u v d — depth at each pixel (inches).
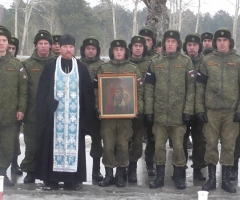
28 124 293.7
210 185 279.9
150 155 321.7
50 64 276.2
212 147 280.2
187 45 322.7
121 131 288.2
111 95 283.1
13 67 282.4
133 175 303.6
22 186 285.1
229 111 277.3
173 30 282.0
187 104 281.0
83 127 275.9
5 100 279.9
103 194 268.1
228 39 277.0
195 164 310.3
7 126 283.1
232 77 276.1
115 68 289.3
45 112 273.0
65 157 271.9
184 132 285.6
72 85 273.0
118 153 289.1
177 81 280.8
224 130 280.2
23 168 295.1
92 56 310.3
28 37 1834.4
